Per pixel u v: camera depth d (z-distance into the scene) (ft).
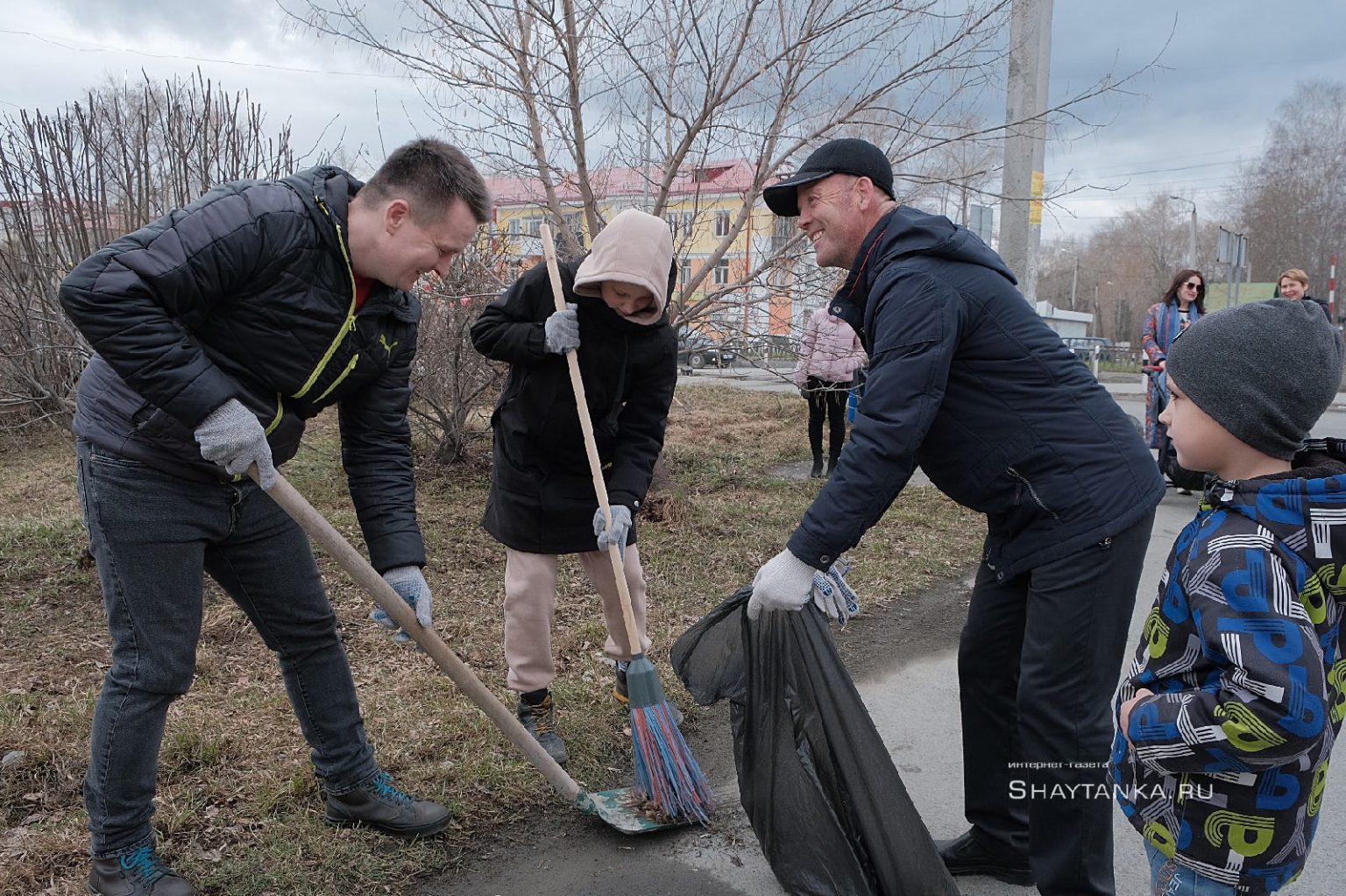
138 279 6.21
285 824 8.52
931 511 22.04
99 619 13.47
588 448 8.92
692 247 21.57
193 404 6.41
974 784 8.38
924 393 6.75
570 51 18.98
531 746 8.40
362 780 8.47
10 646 12.46
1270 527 5.14
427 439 25.16
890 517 21.16
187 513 7.11
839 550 6.97
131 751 7.16
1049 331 7.16
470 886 8.04
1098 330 233.55
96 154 20.08
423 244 7.11
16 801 8.86
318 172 7.20
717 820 9.17
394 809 8.48
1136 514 6.92
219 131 19.40
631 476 9.73
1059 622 7.01
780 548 18.21
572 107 19.58
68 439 23.35
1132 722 5.57
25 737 9.84
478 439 25.22
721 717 11.37
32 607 13.88
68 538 16.69
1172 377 5.74
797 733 7.70
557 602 14.80
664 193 20.13
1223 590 5.12
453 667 7.94
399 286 7.45
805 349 24.16
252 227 6.61
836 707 7.54
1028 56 23.43
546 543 9.71
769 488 23.66
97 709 7.18
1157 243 197.47
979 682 8.20
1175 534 20.47
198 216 6.48
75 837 8.21
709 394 47.62
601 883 8.13
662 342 9.47
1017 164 23.88
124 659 7.16
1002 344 6.96
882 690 12.32
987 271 7.04
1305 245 141.69
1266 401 5.27
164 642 7.18
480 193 7.21
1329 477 5.02
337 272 7.07
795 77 18.94
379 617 8.04
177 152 19.45
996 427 7.07
